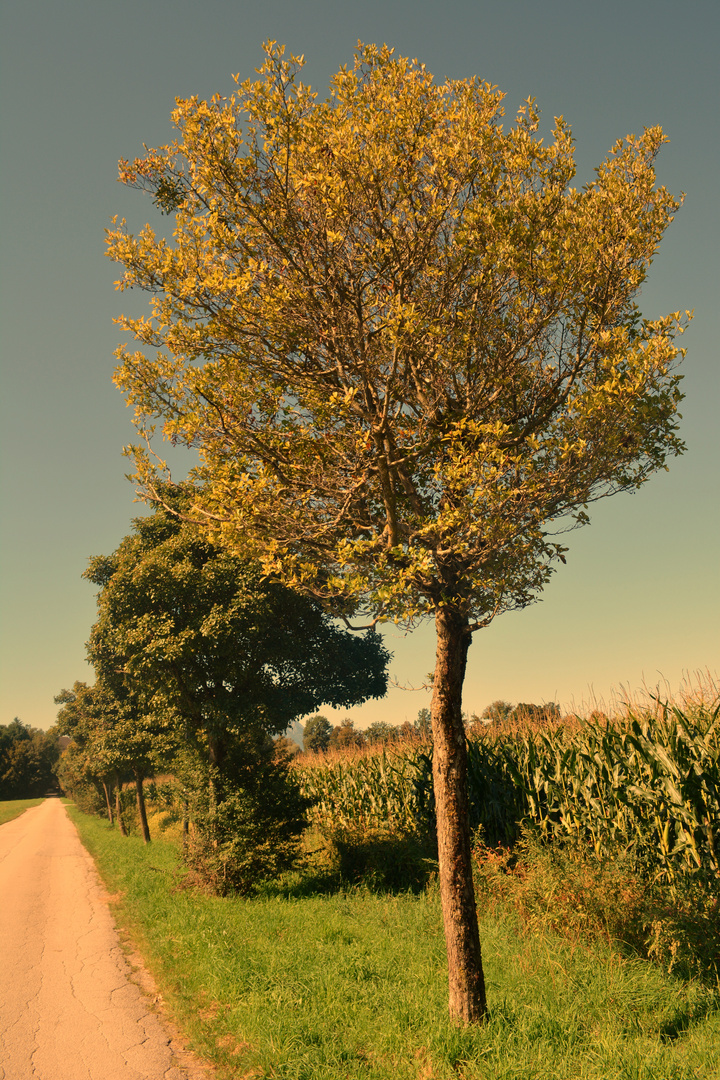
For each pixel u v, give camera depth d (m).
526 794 10.26
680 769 7.81
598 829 8.84
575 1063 4.57
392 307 5.66
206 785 12.55
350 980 6.36
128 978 7.56
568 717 11.36
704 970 6.13
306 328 6.21
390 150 5.66
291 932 8.52
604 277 5.96
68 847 23.62
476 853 9.95
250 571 13.02
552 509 6.11
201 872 12.02
